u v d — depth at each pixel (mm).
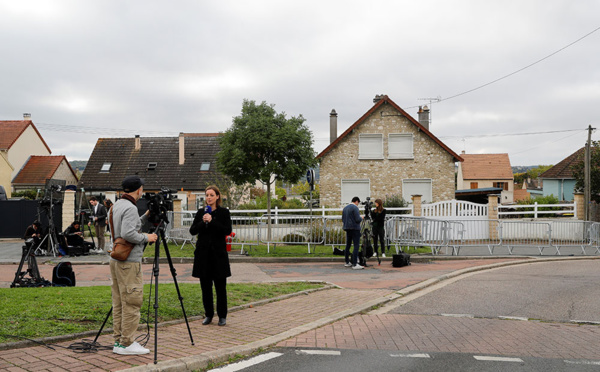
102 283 11422
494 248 20000
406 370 5336
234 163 21594
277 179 22359
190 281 11797
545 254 18422
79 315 6852
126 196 5598
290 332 6852
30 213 23172
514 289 10750
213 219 7188
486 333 7066
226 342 6215
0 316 6527
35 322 6379
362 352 6012
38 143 48188
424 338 6746
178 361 5199
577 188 34500
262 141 21219
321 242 17438
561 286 11141
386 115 34250
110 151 49688
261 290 9836
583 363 5676
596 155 33531
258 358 5688
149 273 13406
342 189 34406
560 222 19500
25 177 44344
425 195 33969
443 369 5387
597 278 12367
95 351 5516
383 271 13969
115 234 5535
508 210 29875
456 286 11188
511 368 5461
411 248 19047
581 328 7449
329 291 10367
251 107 22203
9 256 16562
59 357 5238
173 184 45625
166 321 7141
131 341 5484
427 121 38781
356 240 14547
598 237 18953
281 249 18109
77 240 16828
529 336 6918
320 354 5898
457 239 18125
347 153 34438
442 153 33906
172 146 49312
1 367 4832
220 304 7188
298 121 22688
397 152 34219
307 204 35156
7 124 45969
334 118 37594
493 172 65625
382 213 16594
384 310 8688
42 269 13922
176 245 19000
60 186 16859
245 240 17609
